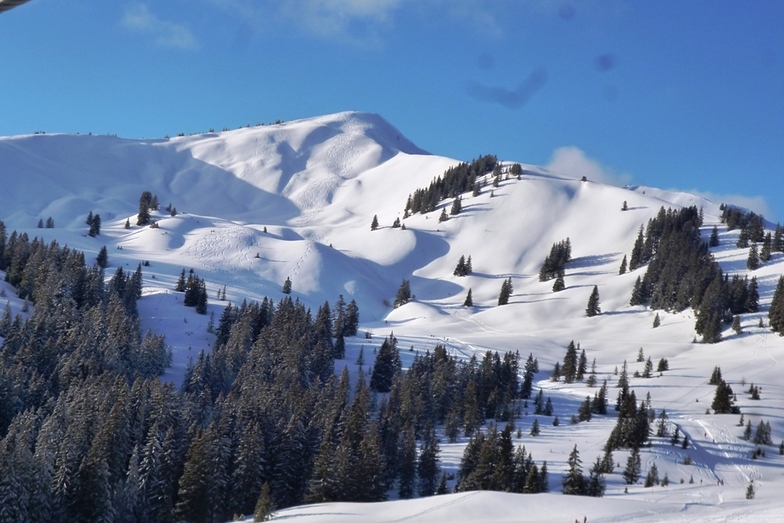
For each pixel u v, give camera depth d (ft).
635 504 225.76
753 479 337.72
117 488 262.26
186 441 290.56
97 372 371.35
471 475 301.63
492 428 341.00
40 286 502.79
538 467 332.19
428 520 219.20
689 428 409.49
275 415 334.03
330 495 280.10
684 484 319.47
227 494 280.92
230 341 476.95
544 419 446.19
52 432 259.80
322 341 505.66
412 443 329.11
